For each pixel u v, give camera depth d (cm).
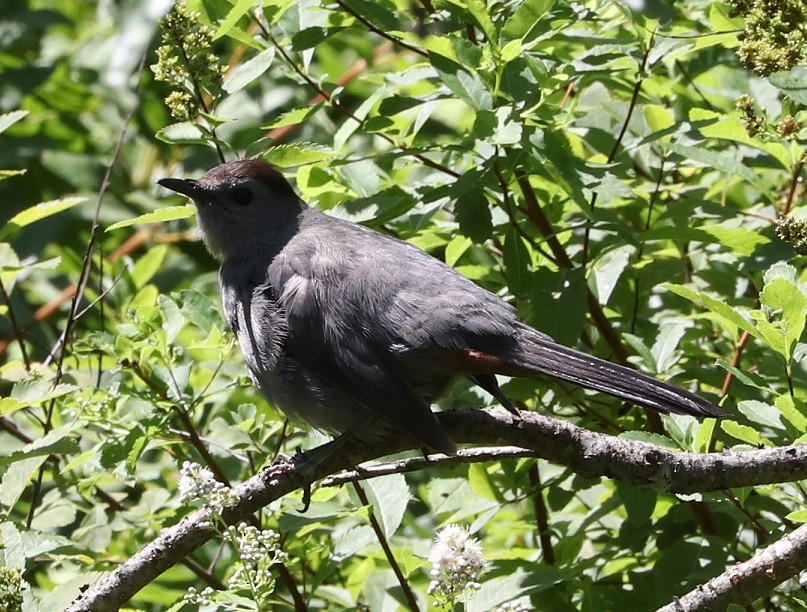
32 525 880
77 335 1117
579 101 972
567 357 745
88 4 1416
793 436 693
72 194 1295
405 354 774
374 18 832
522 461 845
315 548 847
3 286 970
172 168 1341
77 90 1320
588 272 906
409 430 740
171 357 862
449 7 820
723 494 701
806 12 743
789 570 646
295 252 831
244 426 864
